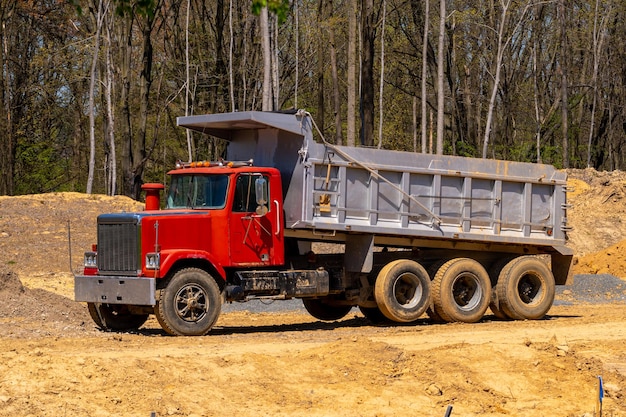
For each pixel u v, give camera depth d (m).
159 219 16.83
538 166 21.05
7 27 50.28
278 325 20.00
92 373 12.30
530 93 64.50
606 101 68.31
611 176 45.06
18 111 52.25
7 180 47.41
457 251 20.62
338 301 20.03
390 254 20.06
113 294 16.88
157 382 12.44
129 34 44.31
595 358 15.39
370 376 13.75
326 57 57.56
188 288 16.91
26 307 18.58
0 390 11.64
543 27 63.91
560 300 25.80
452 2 56.38
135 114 54.41
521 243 20.91
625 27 64.88
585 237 39.53
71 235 32.44
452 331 17.98
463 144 59.34
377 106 62.31
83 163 59.53
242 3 53.12
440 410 12.93
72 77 49.59
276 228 17.94
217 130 19.52
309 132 18.23
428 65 58.66
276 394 12.75
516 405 13.52
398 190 19.27
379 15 55.94
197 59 52.34
